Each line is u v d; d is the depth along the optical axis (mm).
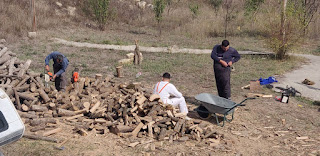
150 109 6398
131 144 5551
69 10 26359
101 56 15320
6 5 22688
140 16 28984
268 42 16125
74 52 15938
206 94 7320
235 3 31469
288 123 7355
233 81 11312
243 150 5754
